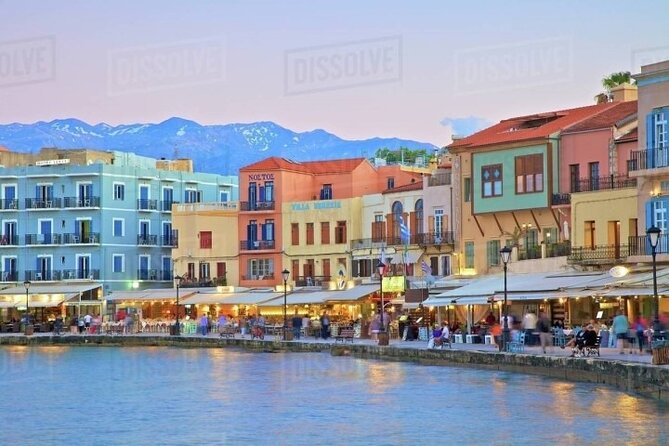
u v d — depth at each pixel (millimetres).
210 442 43438
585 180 93750
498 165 101062
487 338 84875
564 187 96125
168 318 135875
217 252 136375
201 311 133625
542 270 90375
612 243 87562
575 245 90062
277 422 48344
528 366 66125
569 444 41062
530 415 48062
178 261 138375
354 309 117688
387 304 109750
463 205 106500
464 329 90812
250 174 133375
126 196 149250
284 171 131875
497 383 61062
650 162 82125
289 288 124938
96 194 146750
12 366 84062
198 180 157250
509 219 101438
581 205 89812
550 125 99750
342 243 125938
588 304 84562
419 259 113875
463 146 105500
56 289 142500
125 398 59406
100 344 117062
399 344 87812
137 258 150000
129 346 113500
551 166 96688
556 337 75688
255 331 107500
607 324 81125
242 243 133625
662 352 53688
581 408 49406
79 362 87750
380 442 42719
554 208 96500
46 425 49219
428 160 146750
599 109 100500
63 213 147625
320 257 127688
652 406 49500
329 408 52656
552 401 52125
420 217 116250
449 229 111250
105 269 146250
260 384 64938
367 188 132250
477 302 83000
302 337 107438
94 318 127938
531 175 98250
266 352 97375
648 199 82812
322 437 44094
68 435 46094
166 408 54406
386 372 70500
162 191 153375
